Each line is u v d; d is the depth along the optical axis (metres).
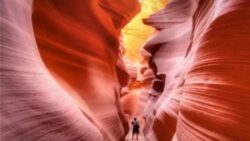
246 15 2.96
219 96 3.11
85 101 4.98
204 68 3.77
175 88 6.46
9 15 2.27
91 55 6.36
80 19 6.09
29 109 2.26
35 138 2.23
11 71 2.10
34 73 2.63
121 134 7.42
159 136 7.24
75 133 3.18
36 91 2.51
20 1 2.72
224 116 2.91
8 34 2.18
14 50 2.25
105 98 6.45
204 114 3.37
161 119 7.10
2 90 1.89
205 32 4.04
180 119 4.58
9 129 1.87
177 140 4.59
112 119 6.64
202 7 5.62
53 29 4.70
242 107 2.69
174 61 8.45
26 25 2.86
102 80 6.78
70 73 4.93
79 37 5.83
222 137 2.88
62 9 5.20
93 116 4.83
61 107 3.03
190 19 7.87
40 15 4.25
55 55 4.58
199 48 4.23
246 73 2.76
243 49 2.90
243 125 2.62
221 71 3.21
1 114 1.82
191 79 4.37
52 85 3.16
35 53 3.04
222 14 3.48
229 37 3.20
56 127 2.71
